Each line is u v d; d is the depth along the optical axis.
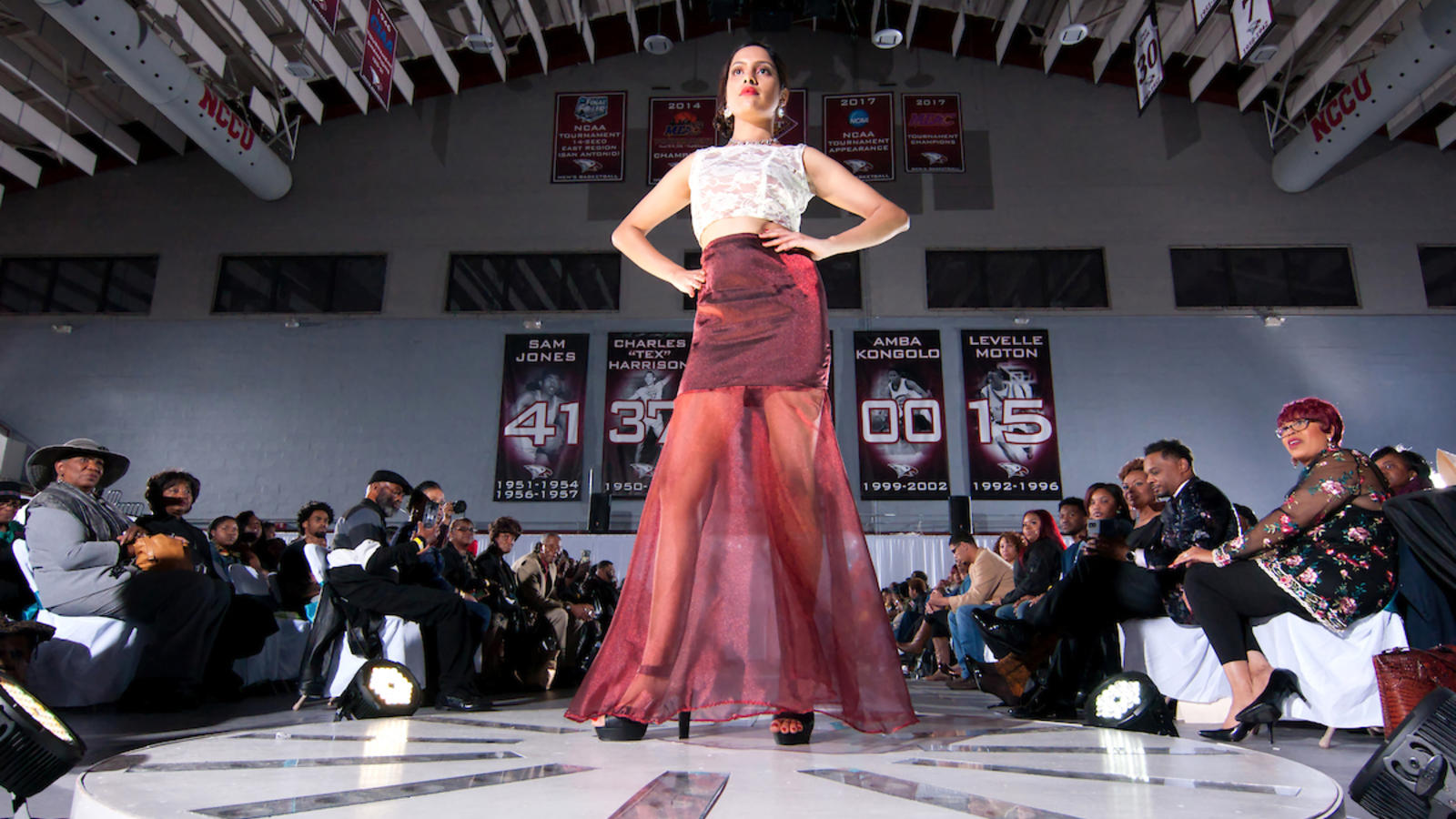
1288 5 11.07
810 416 1.72
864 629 1.59
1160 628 3.12
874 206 1.88
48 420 12.10
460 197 13.02
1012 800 0.97
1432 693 0.97
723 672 1.54
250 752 1.31
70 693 3.28
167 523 4.11
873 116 12.98
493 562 5.40
